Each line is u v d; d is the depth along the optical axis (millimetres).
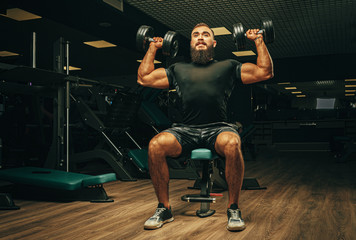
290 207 2438
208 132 2016
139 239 1690
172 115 5918
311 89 15508
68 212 2311
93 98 4414
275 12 5172
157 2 4754
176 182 3822
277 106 16938
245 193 3033
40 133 4559
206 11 5129
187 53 6910
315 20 5523
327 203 2570
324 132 9867
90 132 5285
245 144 6891
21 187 2811
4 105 4453
